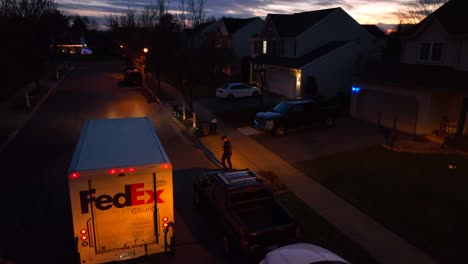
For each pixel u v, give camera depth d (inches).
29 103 1093.8
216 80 1679.4
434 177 506.9
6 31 979.3
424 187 474.6
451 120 700.0
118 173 284.2
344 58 1131.9
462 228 371.2
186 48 1040.8
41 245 355.9
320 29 1221.1
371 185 486.6
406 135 730.2
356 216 404.5
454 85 642.2
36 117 963.3
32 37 1230.3
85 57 3511.3
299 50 1222.9
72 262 328.2
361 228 377.4
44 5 1390.3
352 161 586.6
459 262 315.6
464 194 450.9
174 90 1469.0
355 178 513.7
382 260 319.9
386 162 574.9
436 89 653.9
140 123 436.5
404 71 798.5
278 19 1382.9
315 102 795.4
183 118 939.3
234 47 1838.1
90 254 292.8
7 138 743.7
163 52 1352.1
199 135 765.3
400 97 757.9
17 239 366.6
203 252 345.7
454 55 737.0
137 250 306.0
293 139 734.5
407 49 867.4
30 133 796.0
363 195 457.1
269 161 603.5
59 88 1551.4
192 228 390.0
